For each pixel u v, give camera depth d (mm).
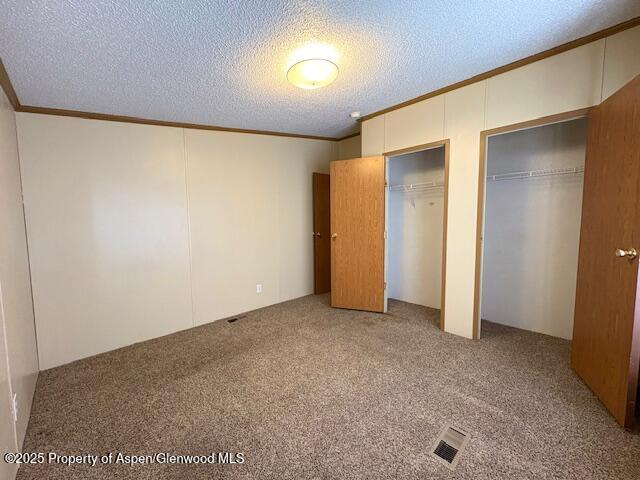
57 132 2730
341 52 2113
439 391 2150
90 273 2930
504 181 3238
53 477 1545
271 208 4223
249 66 2217
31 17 1562
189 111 3086
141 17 1616
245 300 4035
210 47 1948
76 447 1735
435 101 3002
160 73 2258
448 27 1863
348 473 1515
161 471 1557
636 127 1637
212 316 3752
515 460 1559
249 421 1903
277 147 4234
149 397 2184
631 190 1674
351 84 2678
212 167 3670
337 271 4027
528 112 2436
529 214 3107
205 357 2781
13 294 1902
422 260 4066
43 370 2654
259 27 1763
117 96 2596
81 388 2332
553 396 2062
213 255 3729
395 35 1926
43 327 2699
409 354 2707
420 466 1543
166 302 3398
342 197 3895
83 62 2039
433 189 3883
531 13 1763
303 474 1517
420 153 3982
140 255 3213
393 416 1909
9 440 1519
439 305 3943
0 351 1479
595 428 1761
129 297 3156
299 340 3072
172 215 3404
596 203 2047
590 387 2102
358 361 2609
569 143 2842
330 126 3984
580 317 2260
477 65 2434
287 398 2123
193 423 1903
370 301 3855
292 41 1929
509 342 2900
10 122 2311
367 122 3646
